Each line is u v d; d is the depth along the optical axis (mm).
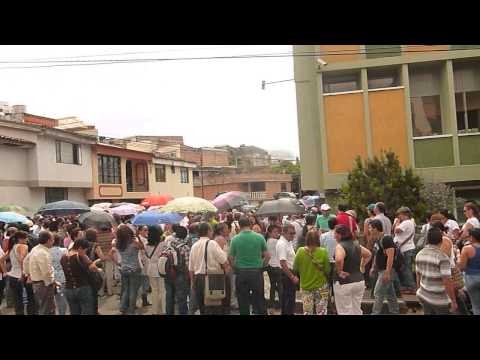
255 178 62875
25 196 25312
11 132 24312
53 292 8297
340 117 16578
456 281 7109
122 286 9414
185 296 8758
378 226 8406
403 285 9297
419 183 13531
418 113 16828
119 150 34688
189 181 49594
